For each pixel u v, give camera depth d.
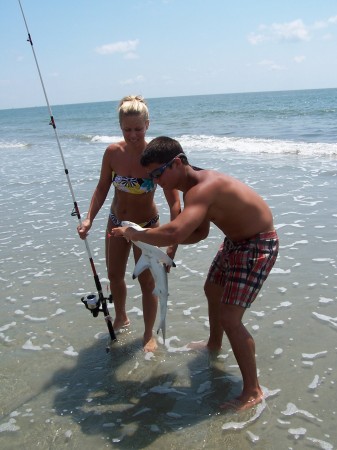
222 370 3.42
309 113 26.62
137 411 3.03
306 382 3.17
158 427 2.86
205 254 5.68
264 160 11.33
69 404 3.14
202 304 4.45
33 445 2.77
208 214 2.86
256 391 3.01
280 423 2.80
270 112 30.42
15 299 4.79
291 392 3.07
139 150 3.47
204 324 4.09
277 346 3.63
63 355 3.76
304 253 5.43
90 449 2.71
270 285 4.70
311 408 2.91
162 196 8.50
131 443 2.74
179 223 2.68
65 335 4.07
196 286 4.83
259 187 8.61
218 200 2.78
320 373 3.25
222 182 2.80
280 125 20.45
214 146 14.42
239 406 2.96
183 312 4.33
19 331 4.16
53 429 2.90
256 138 15.78
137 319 4.27
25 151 17.94
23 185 10.39
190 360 3.58
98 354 3.75
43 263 5.71
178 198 3.35
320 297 4.36
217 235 6.34
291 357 3.47
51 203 8.60
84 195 9.05
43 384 3.38
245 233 2.91
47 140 22.62
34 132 30.72
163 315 3.15
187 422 2.89
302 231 6.16
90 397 3.21
